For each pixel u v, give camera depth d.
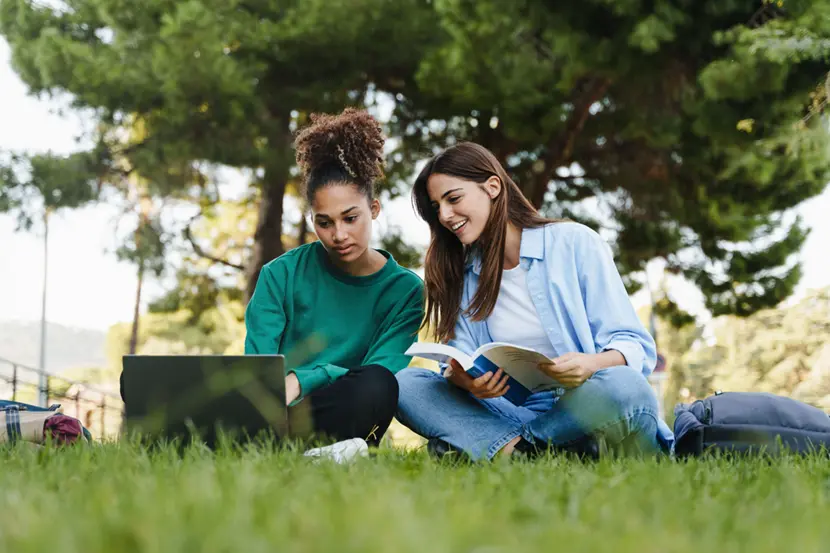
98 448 2.44
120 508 1.20
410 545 0.91
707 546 1.07
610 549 1.02
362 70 9.48
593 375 2.76
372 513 1.11
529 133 8.95
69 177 10.20
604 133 9.66
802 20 7.61
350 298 3.33
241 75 8.67
